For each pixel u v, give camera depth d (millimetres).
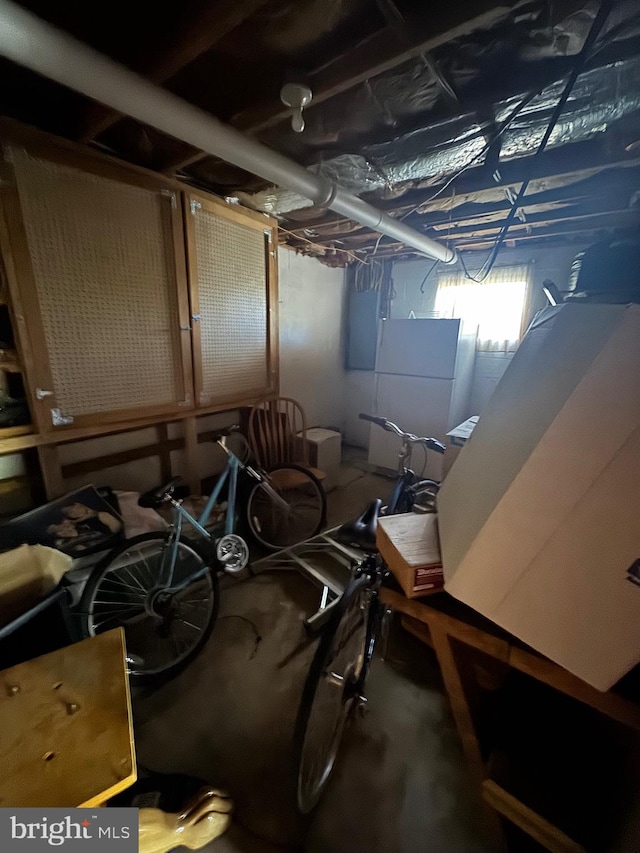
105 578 1610
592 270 1799
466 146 1673
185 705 1373
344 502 3068
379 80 1282
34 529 1558
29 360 1552
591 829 839
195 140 1281
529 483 642
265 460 2695
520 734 1051
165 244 1940
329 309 4113
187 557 1671
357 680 1226
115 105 1073
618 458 563
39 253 1521
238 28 1077
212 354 2309
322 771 1100
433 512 1240
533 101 1362
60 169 1527
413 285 4094
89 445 2045
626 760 855
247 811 1065
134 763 715
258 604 1901
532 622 692
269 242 2553
